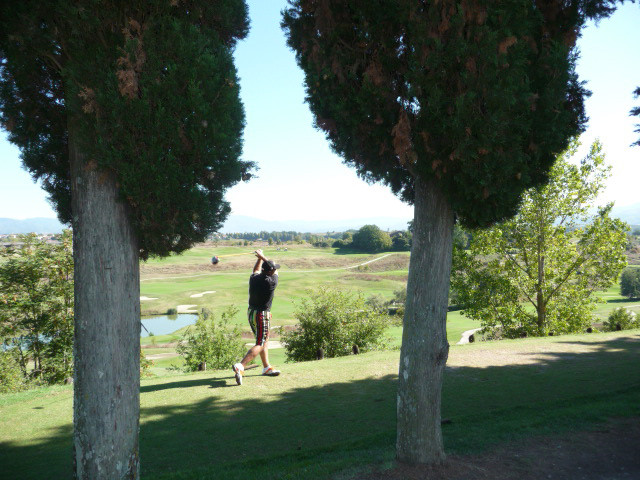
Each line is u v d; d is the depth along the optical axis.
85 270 3.88
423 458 4.52
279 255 151.88
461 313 23.31
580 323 22.20
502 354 11.77
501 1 4.00
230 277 110.62
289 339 16.89
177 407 7.58
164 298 77.00
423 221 4.68
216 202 4.13
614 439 5.39
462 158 3.99
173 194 3.80
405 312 4.77
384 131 4.65
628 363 10.35
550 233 21.73
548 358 11.16
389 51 4.46
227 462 5.28
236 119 4.16
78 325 3.93
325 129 5.40
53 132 4.46
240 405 7.64
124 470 3.96
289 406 7.57
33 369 16.38
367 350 16.75
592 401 7.30
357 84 4.81
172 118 3.74
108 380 3.88
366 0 4.48
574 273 22.11
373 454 5.05
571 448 5.10
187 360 16.23
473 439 5.46
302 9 5.26
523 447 5.14
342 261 140.00
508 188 4.25
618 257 21.08
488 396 8.00
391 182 5.78
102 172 3.81
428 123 4.18
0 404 8.20
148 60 3.73
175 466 5.36
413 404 4.57
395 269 119.94
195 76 3.83
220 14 4.33
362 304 17.58
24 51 3.96
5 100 4.21
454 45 3.90
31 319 15.84
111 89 3.64
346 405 7.57
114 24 3.81
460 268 23.06
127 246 3.97
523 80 4.12
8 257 15.88
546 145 4.61
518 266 22.53
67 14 3.63
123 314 3.96
